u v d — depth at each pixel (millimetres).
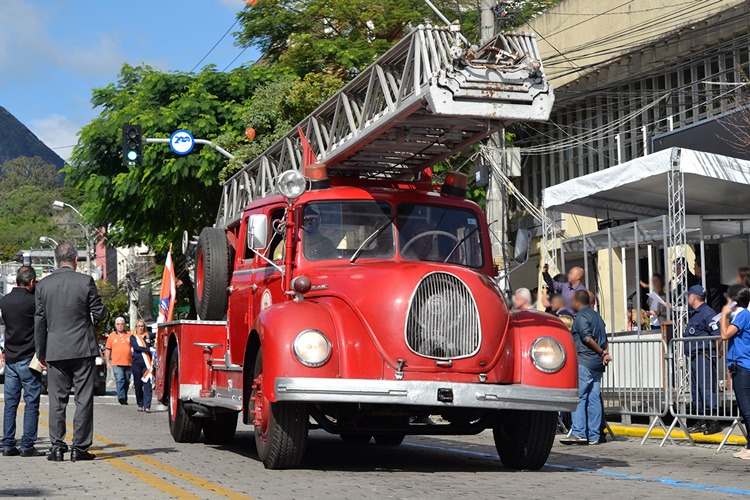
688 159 18219
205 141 31594
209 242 14977
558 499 9148
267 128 32312
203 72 36562
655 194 20625
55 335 12375
